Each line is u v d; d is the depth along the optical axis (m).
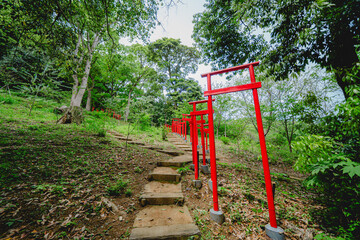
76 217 1.96
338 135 2.28
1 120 5.24
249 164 6.00
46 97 7.91
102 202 2.30
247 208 2.55
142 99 8.75
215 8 4.54
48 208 2.02
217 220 2.18
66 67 4.24
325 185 2.05
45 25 3.45
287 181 4.11
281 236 1.88
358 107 1.66
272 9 3.51
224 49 5.15
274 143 8.65
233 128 8.28
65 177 2.80
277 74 4.20
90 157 3.83
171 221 2.10
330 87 6.70
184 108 15.70
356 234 1.83
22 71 5.23
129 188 2.85
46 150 3.64
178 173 3.50
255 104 2.15
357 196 1.84
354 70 2.05
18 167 2.74
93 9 4.01
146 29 4.87
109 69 7.07
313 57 3.39
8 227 1.66
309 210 2.60
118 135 7.23
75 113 7.61
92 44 10.53
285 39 3.67
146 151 5.32
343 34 2.70
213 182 2.35
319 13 2.59
